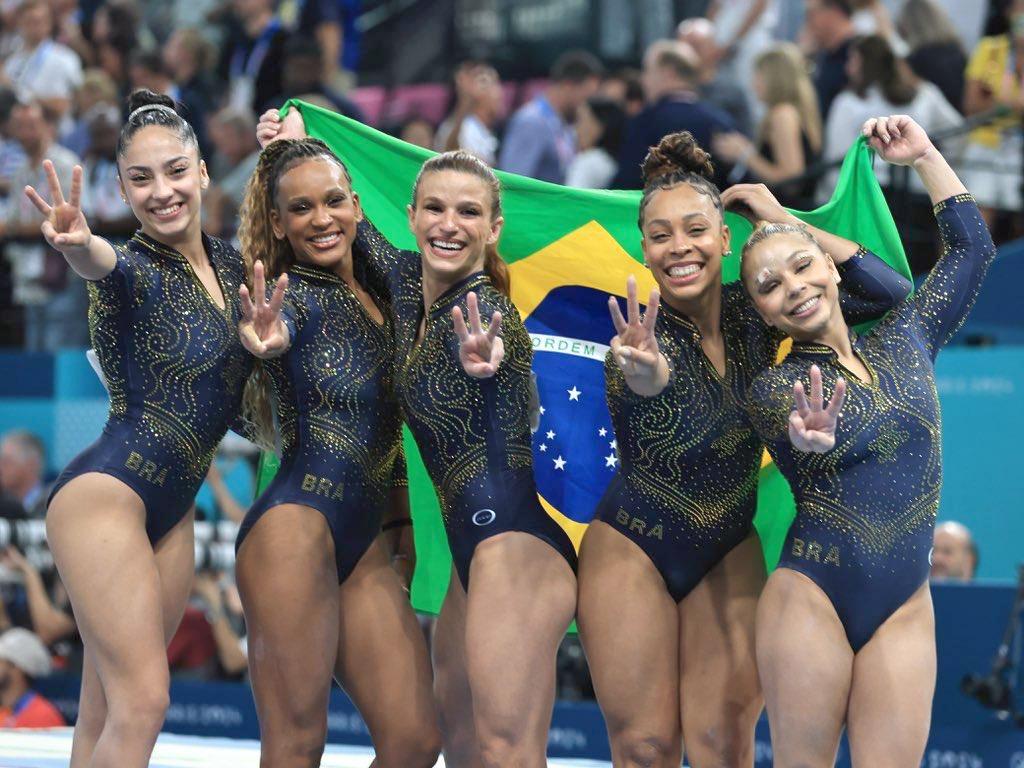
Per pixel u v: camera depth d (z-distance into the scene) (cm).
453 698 657
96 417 1404
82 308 1491
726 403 622
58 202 575
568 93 1488
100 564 584
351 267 662
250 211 665
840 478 591
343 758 858
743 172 1221
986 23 1395
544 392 742
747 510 633
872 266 658
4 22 1789
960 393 1152
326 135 763
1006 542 1125
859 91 1247
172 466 610
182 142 623
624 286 742
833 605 584
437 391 618
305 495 620
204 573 1130
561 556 618
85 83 1605
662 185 629
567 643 1052
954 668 911
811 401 561
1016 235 1320
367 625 632
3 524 1166
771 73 1241
